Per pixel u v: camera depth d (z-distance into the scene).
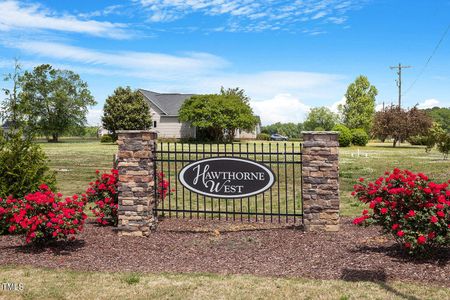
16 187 7.82
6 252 6.32
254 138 63.81
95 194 8.20
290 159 25.38
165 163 20.92
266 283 4.89
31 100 61.22
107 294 4.63
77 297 4.57
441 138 25.23
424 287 4.64
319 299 4.41
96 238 7.16
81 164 23.09
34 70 62.19
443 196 5.36
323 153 7.07
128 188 7.34
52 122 64.19
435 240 5.36
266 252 6.16
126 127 52.75
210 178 7.81
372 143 58.12
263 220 8.19
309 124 83.00
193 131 55.06
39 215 6.39
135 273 5.33
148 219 7.37
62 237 6.49
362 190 6.06
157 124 56.25
